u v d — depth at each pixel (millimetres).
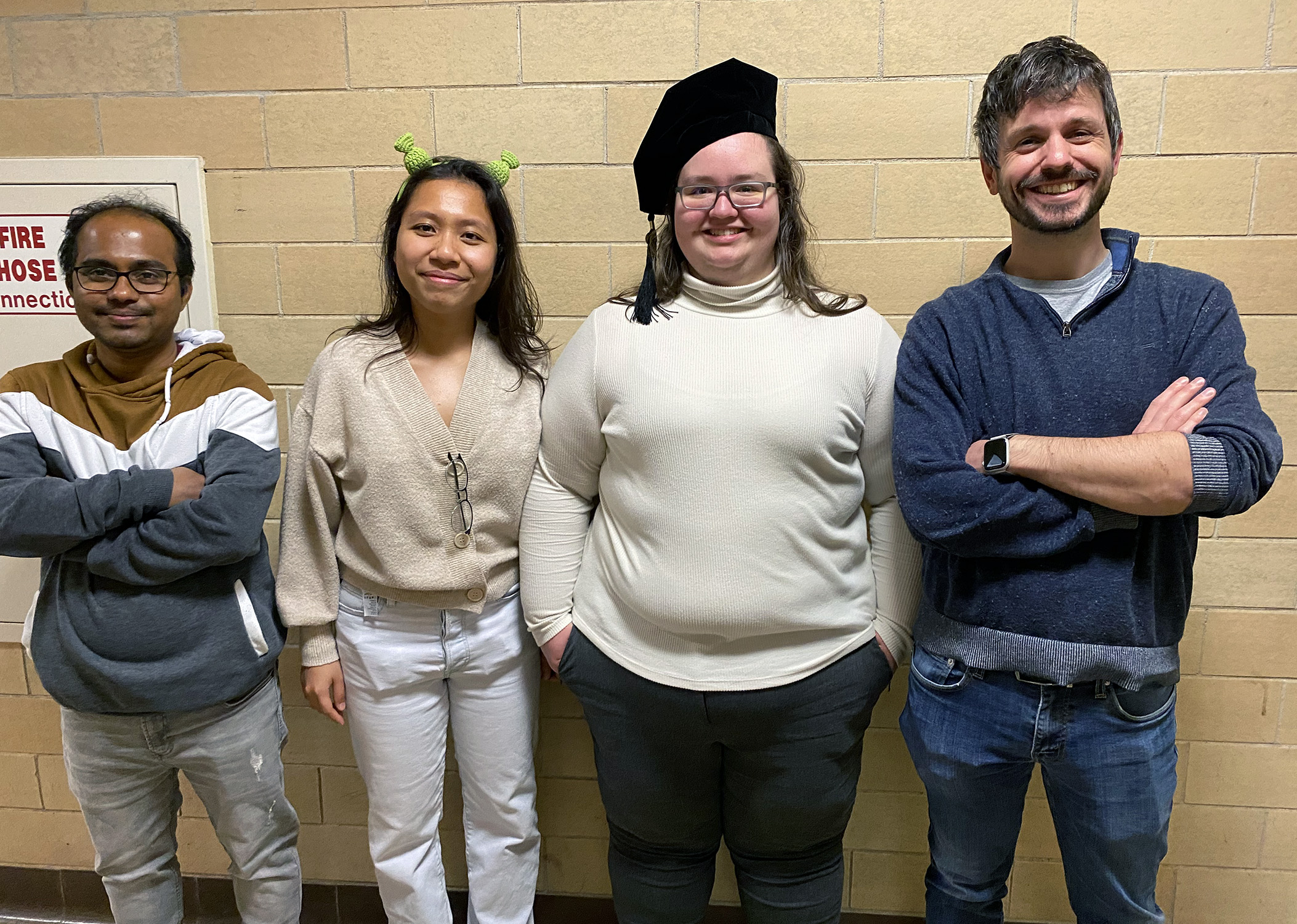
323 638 1502
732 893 1918
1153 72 1566
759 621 1298
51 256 1746
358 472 1398
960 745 1311
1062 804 1357
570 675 1455
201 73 1700
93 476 1335
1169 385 1191
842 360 1312
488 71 1663
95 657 1345
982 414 1262
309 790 1939
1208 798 1800
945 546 1226
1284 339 1623
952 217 1642
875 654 1414
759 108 1334
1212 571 1722
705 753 1408
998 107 1240
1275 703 1750
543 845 1938
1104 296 1216
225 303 1776
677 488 1296
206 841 1971
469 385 1431
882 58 1602
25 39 1708
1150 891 1357
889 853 1870
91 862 1983
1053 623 1204
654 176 1385
